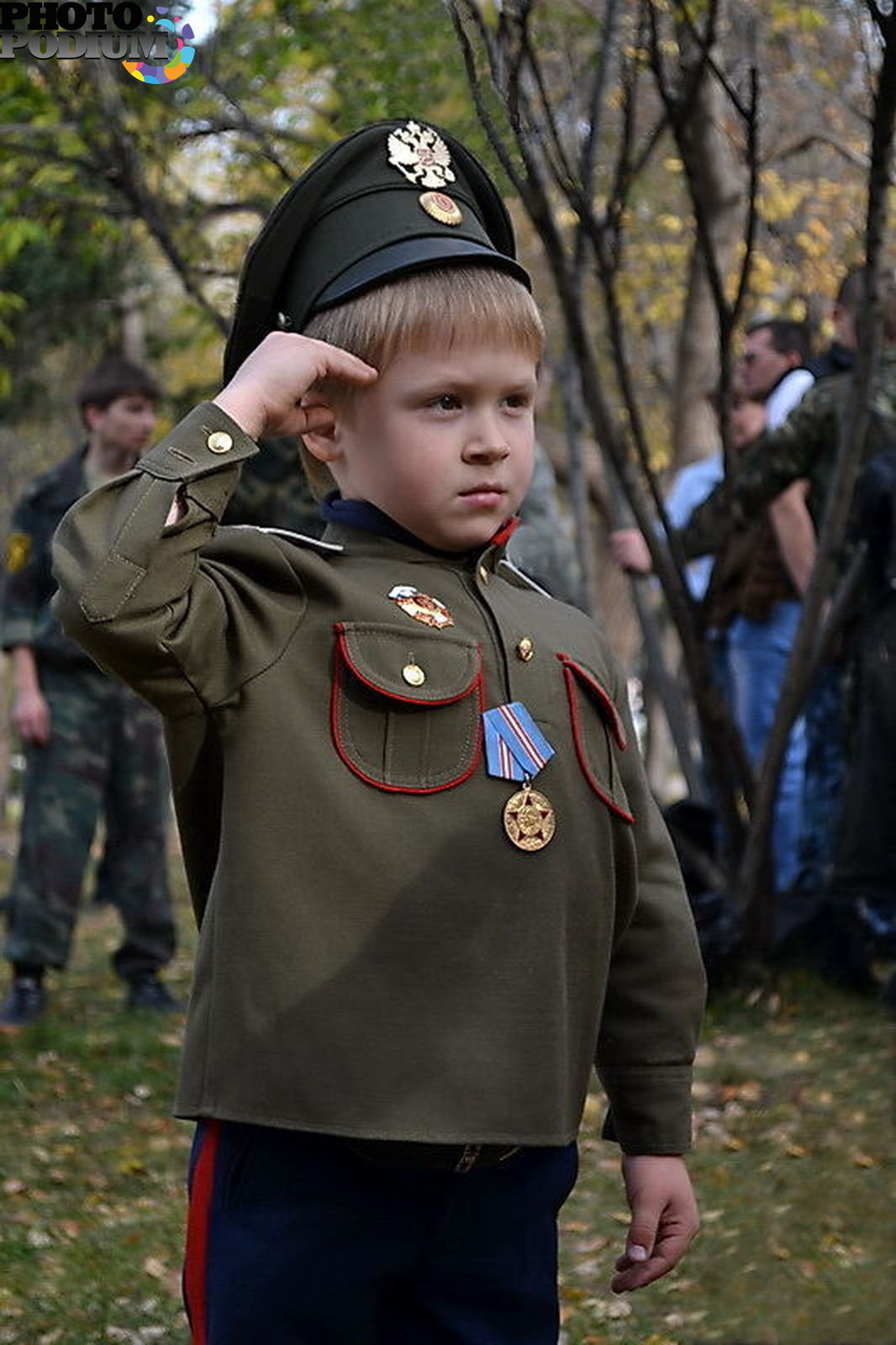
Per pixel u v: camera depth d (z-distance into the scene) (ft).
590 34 27.71
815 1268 16.05
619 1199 18.35
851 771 23.75
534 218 23.50
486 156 16.97
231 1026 8.52
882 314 22.57
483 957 8.71
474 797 8.86
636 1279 9.59
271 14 29.19
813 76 34.86
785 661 29.60
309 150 29.17
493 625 9.26
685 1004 9.73
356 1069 8.45
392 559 9.24
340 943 8.54
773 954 25.58
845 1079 21.75
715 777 25.86
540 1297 9.05
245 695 8.70
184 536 8.39
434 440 9.00
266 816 8.60
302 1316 8.60
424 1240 8.73
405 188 9.35
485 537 9.23
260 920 8.52
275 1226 8.58
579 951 9.09
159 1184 19.35
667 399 55.88
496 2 21.76
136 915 27.71
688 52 24.76
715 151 33.30
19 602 26.84
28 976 27.20
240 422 8.68
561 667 9.41
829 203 40.45
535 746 9.00
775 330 30.89
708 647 25.54
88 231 34.86
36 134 31.27
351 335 9.07
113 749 27.37
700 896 26.66
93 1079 23.36
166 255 28.86
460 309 8.96
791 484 25.53
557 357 35.27
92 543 8.29
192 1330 8.91
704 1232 17.03
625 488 25.40
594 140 24.06
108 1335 15.05
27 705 26.89
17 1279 16.31
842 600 24.40
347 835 8.63
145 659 8.32
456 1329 8.85
